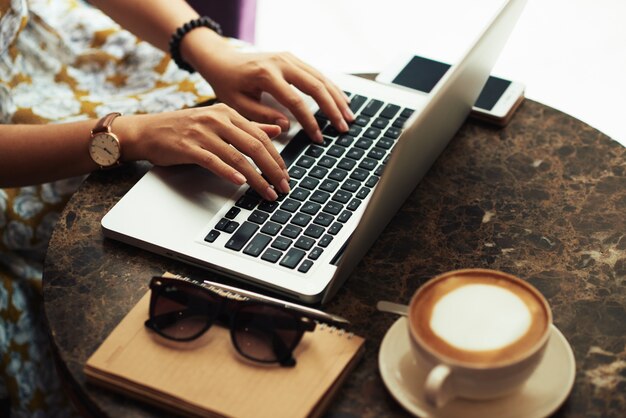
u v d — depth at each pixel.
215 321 0.82
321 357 0.79
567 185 1.05
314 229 0.95
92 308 0.89
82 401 0.81
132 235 0.95
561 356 0.78
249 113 1.16
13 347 1.29
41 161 1.12
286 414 0.73
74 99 1.43
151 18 1.34
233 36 2.22
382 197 0.84
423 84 1.21
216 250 0.93
